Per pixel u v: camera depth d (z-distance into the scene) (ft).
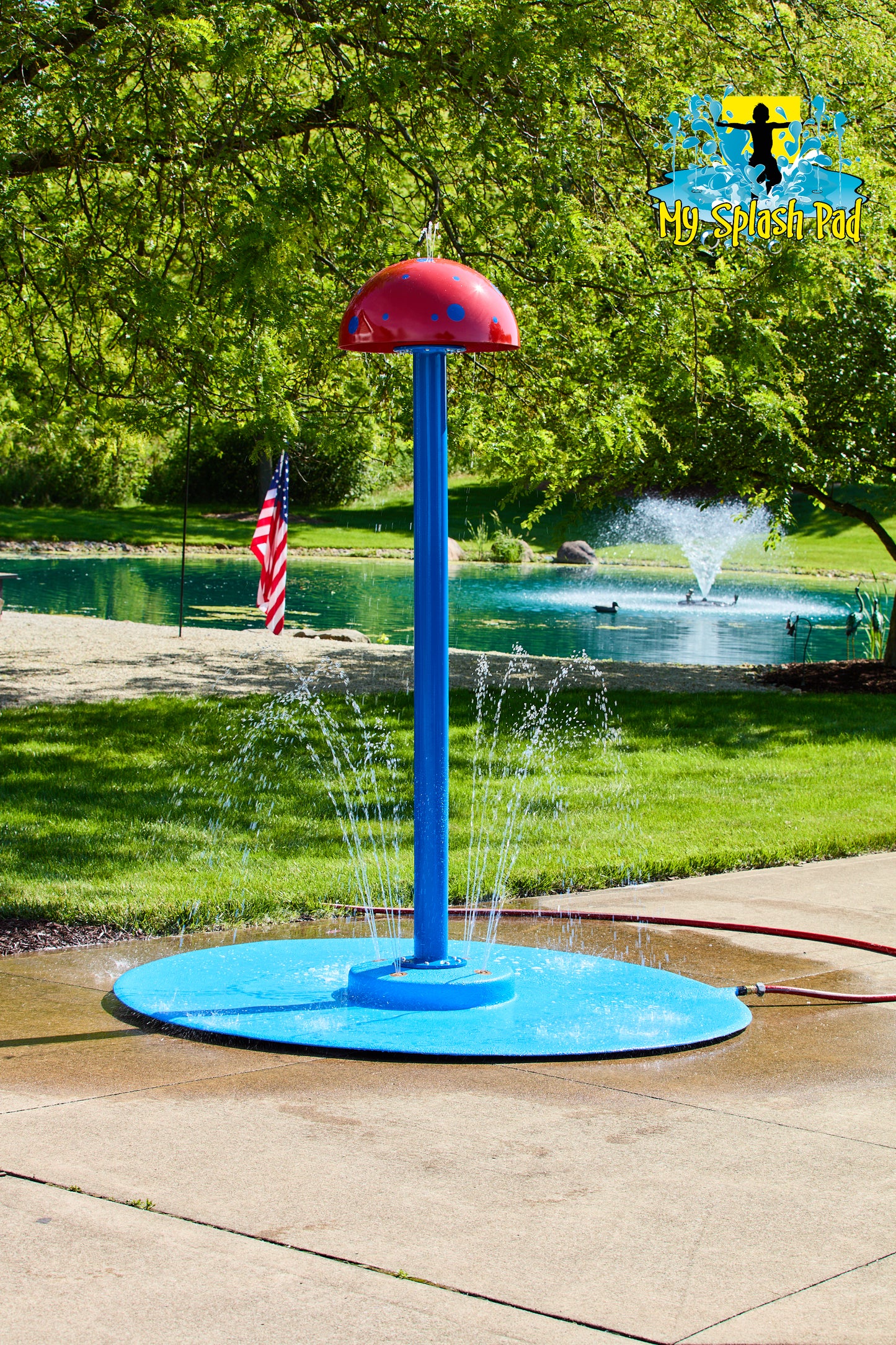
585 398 32.91
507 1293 9.11
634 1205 10.58
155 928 19.70
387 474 163.43
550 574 116.37
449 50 29.66
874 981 17.72
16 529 124.67
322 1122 12.26
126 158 29.60
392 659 51.37
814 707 43.27
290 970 17.43
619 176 33.12
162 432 37.27
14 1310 8.73
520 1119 12.49
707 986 17.08
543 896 22.52
